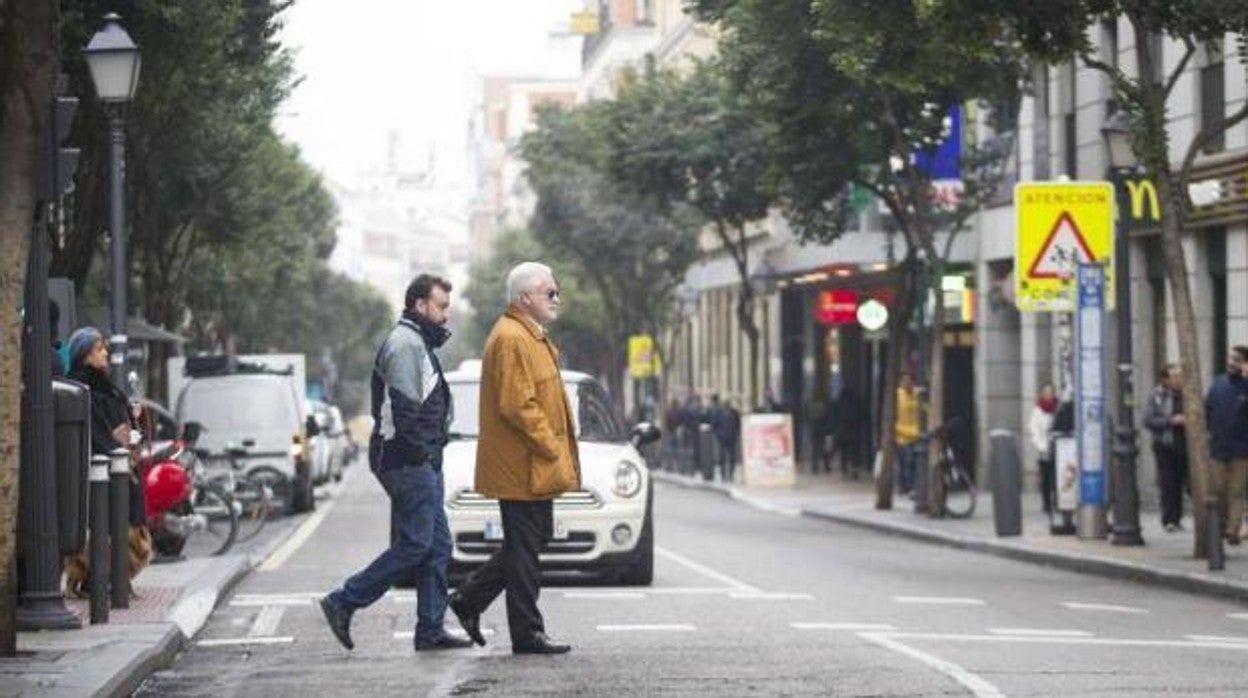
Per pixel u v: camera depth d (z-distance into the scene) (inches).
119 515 1362.0
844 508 3253.0
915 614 1429.6
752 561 2015.3
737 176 4156.0
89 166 2135.8
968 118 3353.8
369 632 1284.4
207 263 4072.3
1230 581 1695.4
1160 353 2989.7
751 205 4239.7
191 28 2003.0
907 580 1813.5
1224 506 2182.6
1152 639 1279.5
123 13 1935.3
